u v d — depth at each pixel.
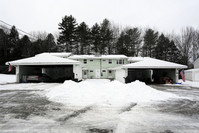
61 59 16.84
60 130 3.29
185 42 35.47
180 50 35.94
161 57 37.34
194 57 34.97
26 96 7.76
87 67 27.61
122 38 36.81
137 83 8.58
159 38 38.16
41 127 3.46
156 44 38.53
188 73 23.88
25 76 17.34
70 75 23.88
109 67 27.70
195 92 9.82
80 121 3.90
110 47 38.06
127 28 41.50
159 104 5.97
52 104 5.86
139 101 6.41
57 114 4.52
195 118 4.24
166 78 17.67
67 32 36.75
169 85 15.27
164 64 16.42
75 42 37.78
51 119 4.04
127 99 6.64
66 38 36.88
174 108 5.37
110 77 27.53
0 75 25.53
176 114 4.62
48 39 41.88
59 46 38.03
